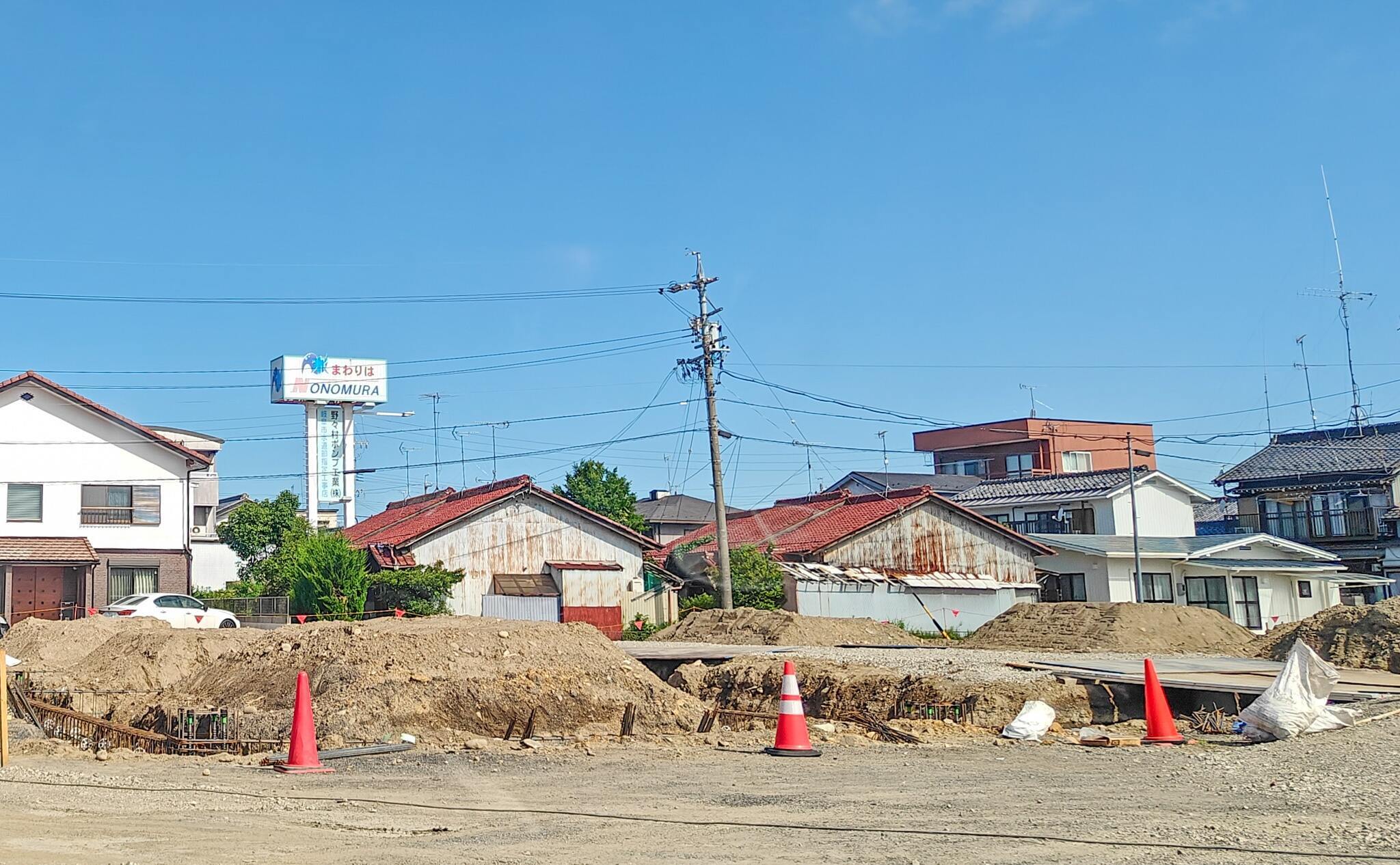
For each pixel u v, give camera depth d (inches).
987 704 759.1
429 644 703.1
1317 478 2332.7
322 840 331.3
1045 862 297.3
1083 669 853.8
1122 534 2128.4
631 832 347.3
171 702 724.7
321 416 2824.8
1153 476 2166.6
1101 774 478.9
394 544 1681.8
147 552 1780.3
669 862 299.6
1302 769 477.4
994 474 3181.6
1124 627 1322.6
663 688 738.2
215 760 550.0
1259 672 845.2
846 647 1230.3
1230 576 2033.7
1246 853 305.6
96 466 1766.7
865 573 1763.0
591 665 734.5
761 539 1884.8
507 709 661.3
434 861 299.4
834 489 3176.7
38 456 1736.0
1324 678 620.1
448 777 478.3
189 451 1820.9
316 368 2797.7
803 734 553.6
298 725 504.4
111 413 1772.9
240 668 747.4
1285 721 602.2
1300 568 2037.4
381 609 1636.3
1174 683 762.2
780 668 906.7
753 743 599.5
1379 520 2272.4
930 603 1781.5
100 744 614.9
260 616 1620.3
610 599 1776.6
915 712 762.8
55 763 533.6
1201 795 415.8
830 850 316.5
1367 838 324.2
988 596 1839.3
